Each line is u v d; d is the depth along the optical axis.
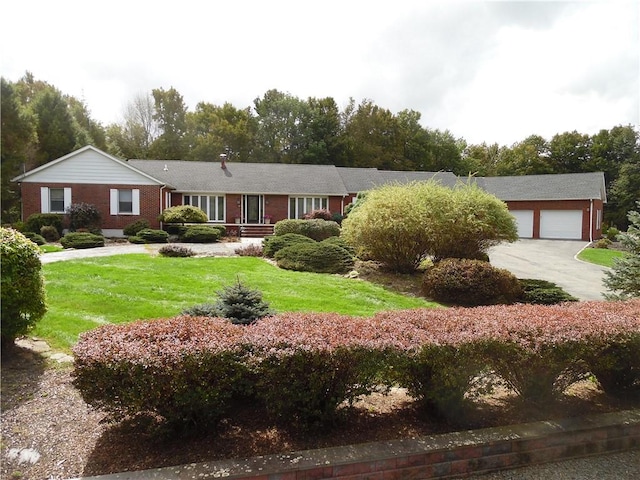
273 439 2.67
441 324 3.19
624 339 3.08
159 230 18.31
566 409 3.27
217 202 23.69
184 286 8.02
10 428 2.84
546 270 14.76
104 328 2.96
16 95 22.89
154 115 41.22
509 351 2.87
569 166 41.16
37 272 4.52
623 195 31.67
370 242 10.68
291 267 10.80
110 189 19.72
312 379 2.61
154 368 2.42
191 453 2.52
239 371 2.54
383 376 2.77
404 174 30.02
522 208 27.89
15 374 3.82
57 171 19.20
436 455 2.57
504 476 2.66
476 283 8.20
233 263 11.22
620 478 2.66
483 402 3.32
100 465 2.41
